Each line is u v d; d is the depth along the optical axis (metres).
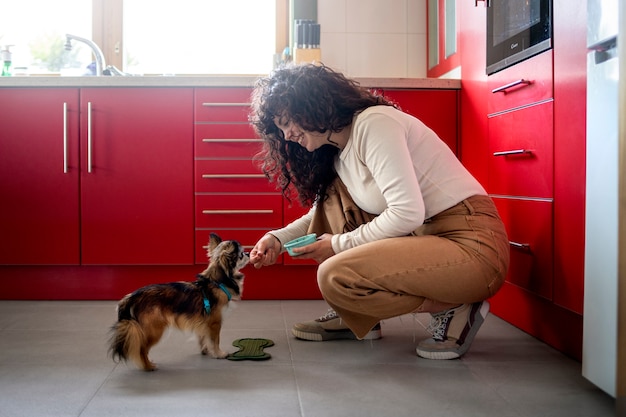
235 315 2.70
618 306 1.49
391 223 1.84
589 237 1.61
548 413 1.54
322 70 1.96
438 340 2.05
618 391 1.49
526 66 2.27
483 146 2.72
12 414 1.51
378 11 3.86
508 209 2.44
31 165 2.95
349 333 2.28
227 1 3.93
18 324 2.50
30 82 2.90
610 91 1.52
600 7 1.55
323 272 1.90
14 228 2.96
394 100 3.04
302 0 3.79
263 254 2.20
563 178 2.00
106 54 3.87
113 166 2.95
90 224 2.96
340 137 1.97
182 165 2.97
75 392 1.68
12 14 3.83
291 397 1.65
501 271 1.95
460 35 3.04
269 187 2.98
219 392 1.69
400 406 1.58
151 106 2.95
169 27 3.92
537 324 2.28
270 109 1.92
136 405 1.58
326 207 2.20
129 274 3.04
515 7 2.35
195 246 2.98
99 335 2.33
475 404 1.60
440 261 1.86
